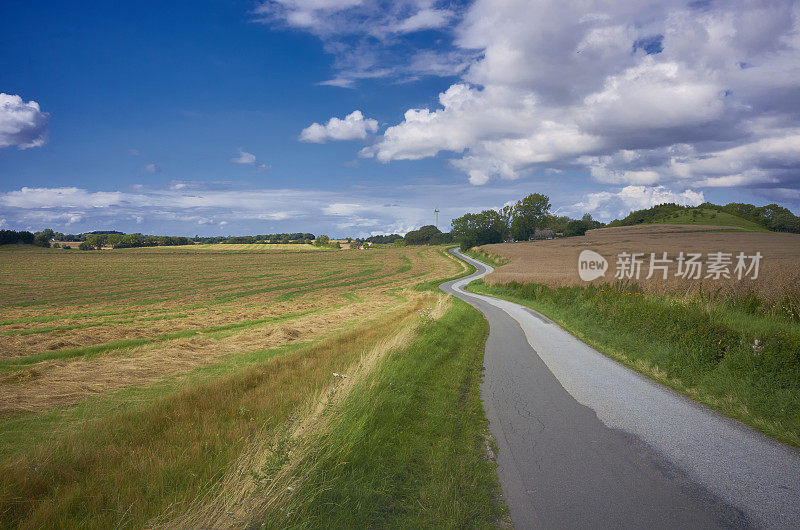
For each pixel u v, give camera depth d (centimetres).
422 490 404
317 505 355
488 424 605
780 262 3075
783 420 586
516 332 1616
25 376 845
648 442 538
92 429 536
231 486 351
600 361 1069
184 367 1010
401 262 9325
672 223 14438
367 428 504
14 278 5762
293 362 976
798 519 364
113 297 3997
